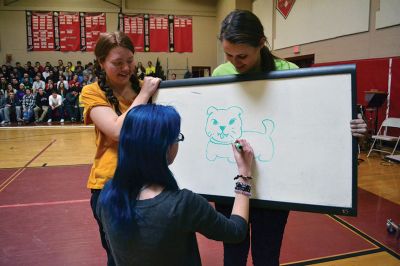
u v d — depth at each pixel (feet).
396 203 10.55
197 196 2.86
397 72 17.47
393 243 7.89
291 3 26.48
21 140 23.54
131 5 39.24
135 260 2.75
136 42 39.70
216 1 40.65
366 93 17.80
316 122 3.71
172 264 2.78
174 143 2.86
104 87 4.06
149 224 2.66
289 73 3.77
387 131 18.40
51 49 38.32
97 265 7.07
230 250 4.28
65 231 8.75
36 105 33.83
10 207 10.51
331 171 3.67
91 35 38.81
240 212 3.46
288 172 3.83
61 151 19.52
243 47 3.53
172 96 4.30
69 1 38.17
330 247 7.73
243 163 3.76
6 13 37.14
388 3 17.75
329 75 3.63
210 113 4.17
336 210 3.66
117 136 3.73
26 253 7.60
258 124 3.94
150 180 2.81
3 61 37.60
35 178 13.80
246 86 3.98
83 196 11.52
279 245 4.16
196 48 41.04
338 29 21.52
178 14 40.19
